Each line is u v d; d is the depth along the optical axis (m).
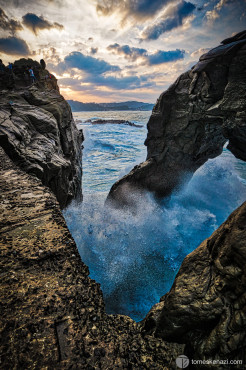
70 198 10.78
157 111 12.59
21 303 1.76
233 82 7.90
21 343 1.47
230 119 8.10
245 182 16.61
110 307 7.02
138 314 6.83
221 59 8.32
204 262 2.35
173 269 8.77
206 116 9.73
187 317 2.02
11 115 8.41
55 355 1.43
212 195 14.89
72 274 2.11
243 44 7.65
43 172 6.73
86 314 1.75
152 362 1.64
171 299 2.21
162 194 14.16
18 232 2.69
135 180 13.34
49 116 10.37
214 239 2.43
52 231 2.75
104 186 18.20
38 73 18.66
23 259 2.23
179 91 11.24
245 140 7.67
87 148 33.31
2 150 6.02
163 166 13.41
